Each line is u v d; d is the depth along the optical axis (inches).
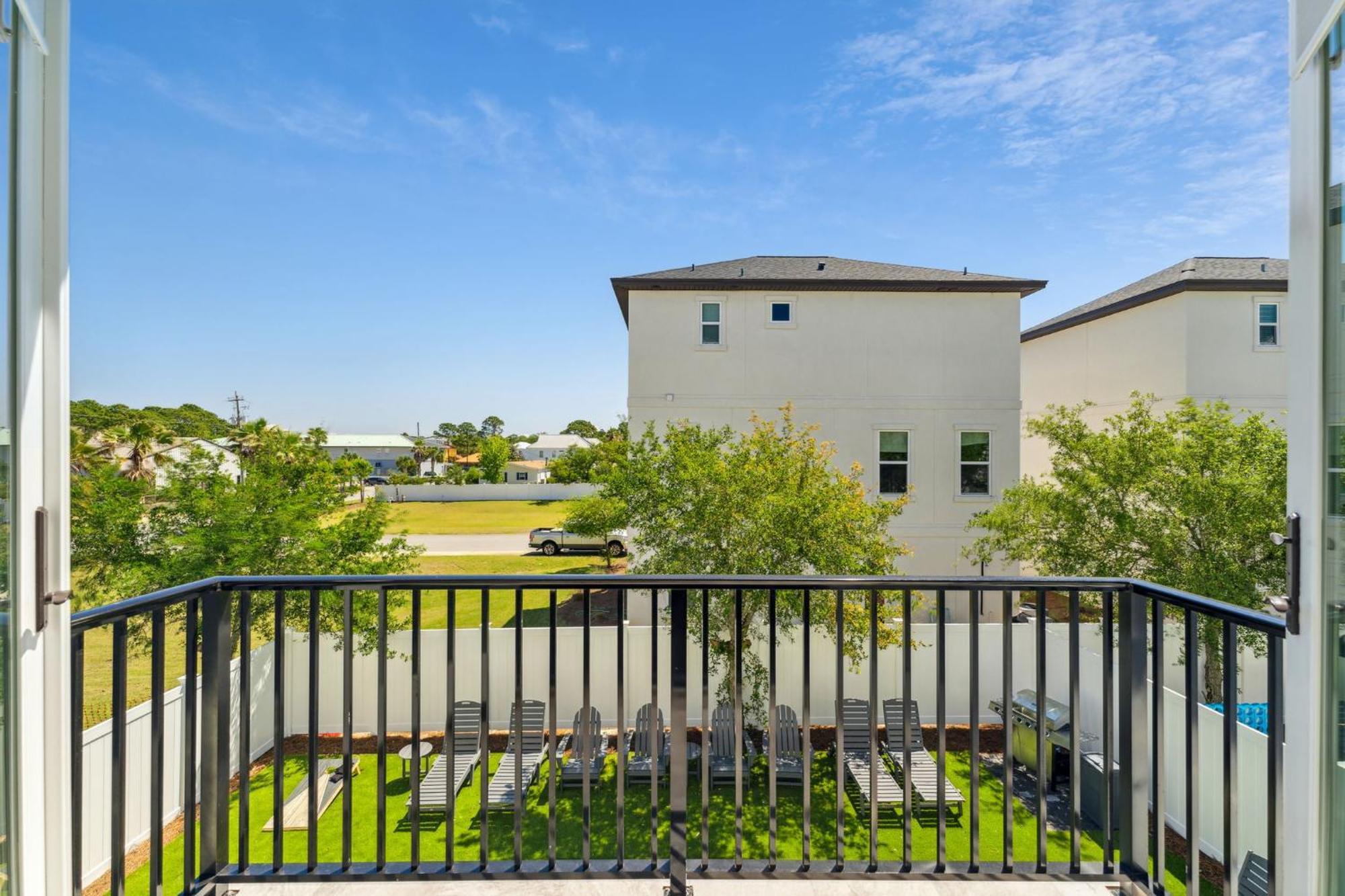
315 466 390.6
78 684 65.2
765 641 354.0
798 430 505.4
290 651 338.6
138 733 241.4
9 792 54.1
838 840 82.7
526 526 1185.4
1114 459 343.6
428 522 1256.8
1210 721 233.3
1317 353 56.1
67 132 58.7
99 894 219.8
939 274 530.3
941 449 506.6
